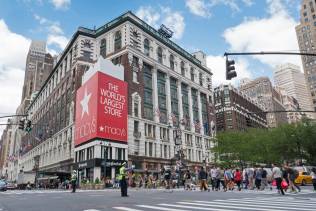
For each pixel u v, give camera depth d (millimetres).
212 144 74750
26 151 104188
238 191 23391
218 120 104938
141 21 62062
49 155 71312
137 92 55562
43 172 54344
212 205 12180
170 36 69625
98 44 62594
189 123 68688
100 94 48000
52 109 74750
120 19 58625
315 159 58875
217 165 64062
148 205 12734
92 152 46969
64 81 66750
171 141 60469
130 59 55781
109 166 46062
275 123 155250
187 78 71312
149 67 61062
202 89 77062
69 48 66625
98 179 41312
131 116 52844
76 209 11750
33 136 96125
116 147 48281
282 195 17891
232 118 101500
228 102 104000
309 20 119125
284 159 61156
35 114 98625
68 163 54906
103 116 47438
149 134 56188
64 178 53375
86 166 46844
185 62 72875
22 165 109062
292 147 58281
